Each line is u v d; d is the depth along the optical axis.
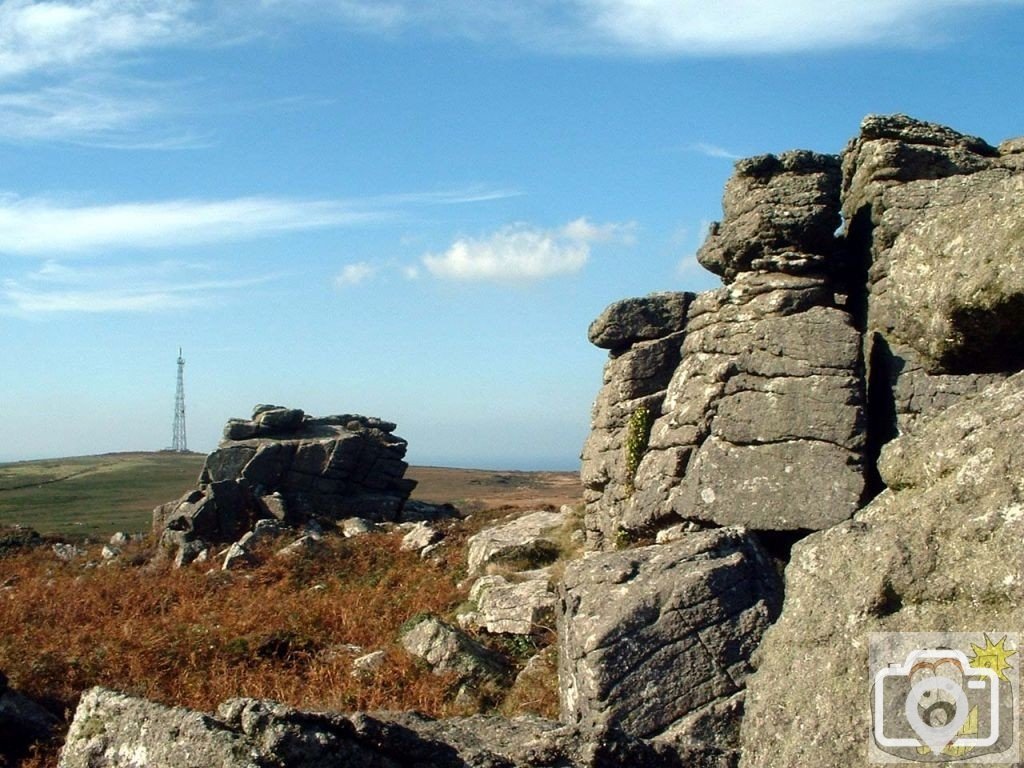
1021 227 4.80
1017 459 4.27
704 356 18.45
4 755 13.03
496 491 91.38
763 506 16.67
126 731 6.82
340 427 38.97
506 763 6.37
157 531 35.03
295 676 16.23
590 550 21.48
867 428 16.73
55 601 23.17
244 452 36.03
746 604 11.80
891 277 5.76
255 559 27.64
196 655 17.31
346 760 6.11
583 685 11.39
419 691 14.97
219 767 6.08
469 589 21.38
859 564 4.59
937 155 18.33
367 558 26.47
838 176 19.25
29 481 89.50
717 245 19.80
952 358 5.39
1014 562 4.09
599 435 21.44
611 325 21.25
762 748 4.62
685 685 11.13
